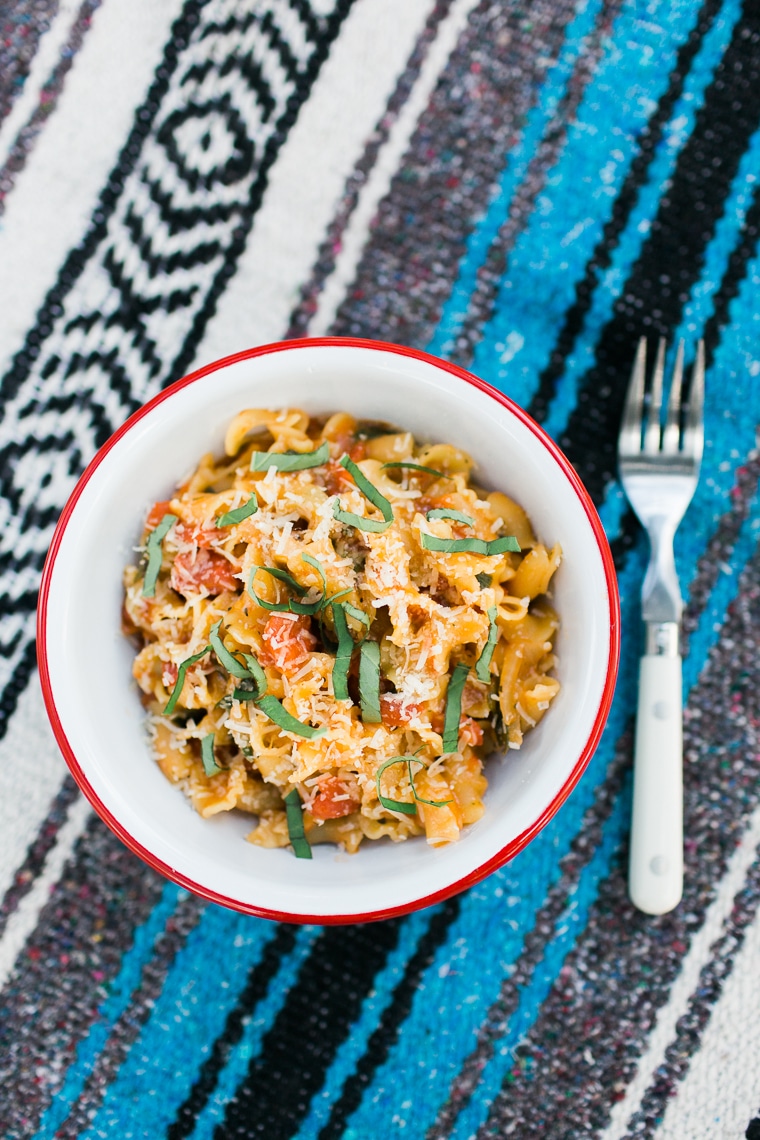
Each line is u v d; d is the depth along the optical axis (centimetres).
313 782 60
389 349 61
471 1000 68
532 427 61
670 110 69
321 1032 68
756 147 69
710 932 68
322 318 69
